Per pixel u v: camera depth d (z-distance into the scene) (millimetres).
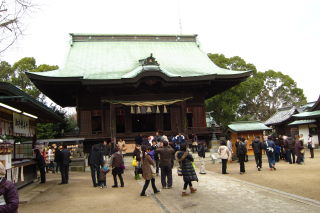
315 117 37500
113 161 13805
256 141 18500
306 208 8992
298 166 20125
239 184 13617
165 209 9266
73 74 34250
